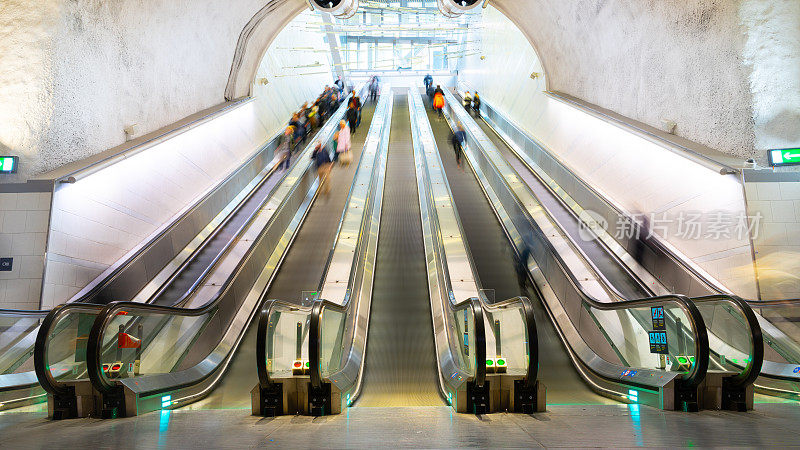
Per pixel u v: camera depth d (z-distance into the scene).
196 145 11.10
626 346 5.77
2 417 4.51
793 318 5.84
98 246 7.62
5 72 7.46
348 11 12.53
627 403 5.13
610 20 10.21
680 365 4.61
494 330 5.32
